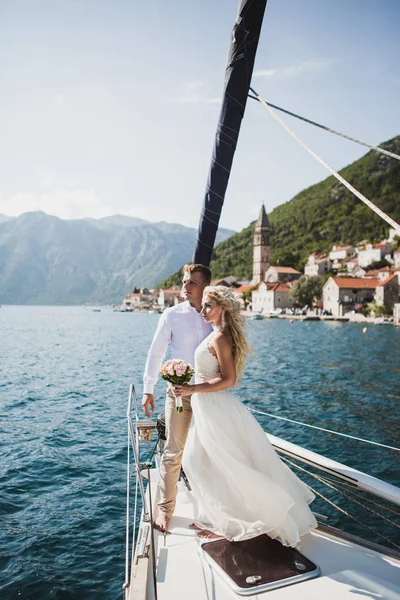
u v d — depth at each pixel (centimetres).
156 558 352
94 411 1875
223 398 391
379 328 8762
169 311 447
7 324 11350
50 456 1286
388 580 325
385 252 14875
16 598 664
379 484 371
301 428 1591
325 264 15850
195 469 389
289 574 326
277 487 367
